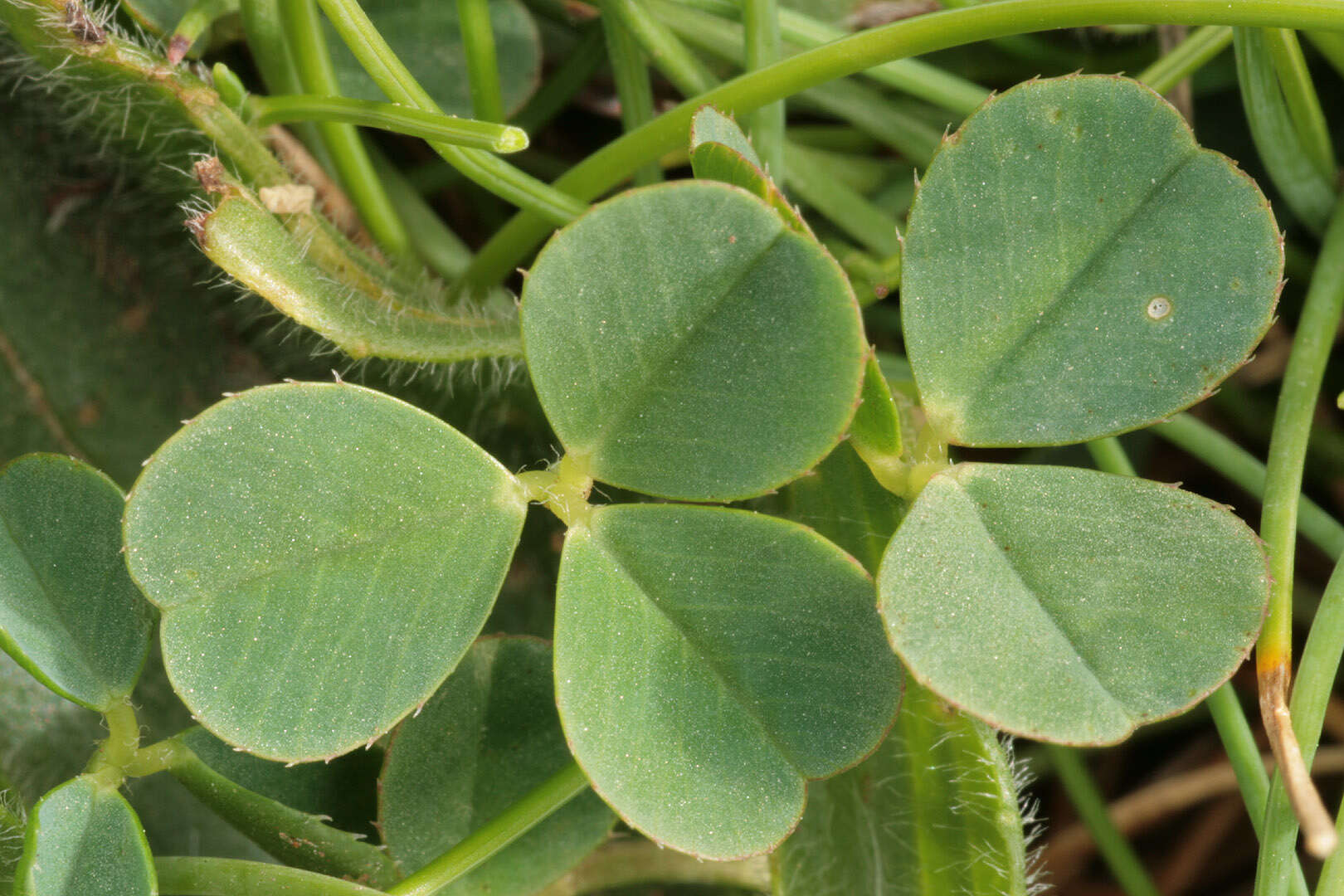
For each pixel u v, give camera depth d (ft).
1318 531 0.43
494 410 0.43
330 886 0.40
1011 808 0.40
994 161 0.39
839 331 0.37
